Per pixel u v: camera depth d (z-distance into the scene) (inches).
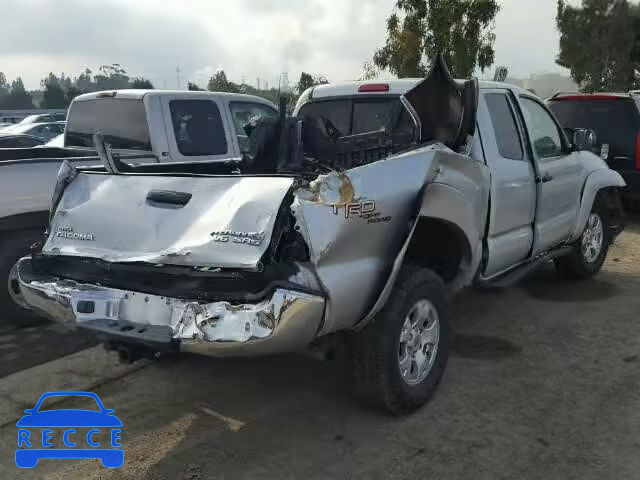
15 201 212.7
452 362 186.5
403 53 548.4
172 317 126.0
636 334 208.1
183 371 183.0
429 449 140.3
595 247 271.9
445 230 167.2
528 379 174.7
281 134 191.6
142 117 270.2
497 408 158.4
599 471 131.3
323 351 139.8
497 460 135.6
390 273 139.2
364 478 130.0
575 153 252.1
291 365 187.0
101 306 134.0
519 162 205.6
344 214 130.2
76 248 144.7
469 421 151.9
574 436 144.9
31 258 153.2
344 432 147.9
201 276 127.7
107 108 282.5
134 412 159.2
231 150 294.2
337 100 221.6
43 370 183.9
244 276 125.0
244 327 119.0
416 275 151.6
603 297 249.8
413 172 147.2
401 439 144.4
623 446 140.5
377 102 213.8
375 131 208.5
